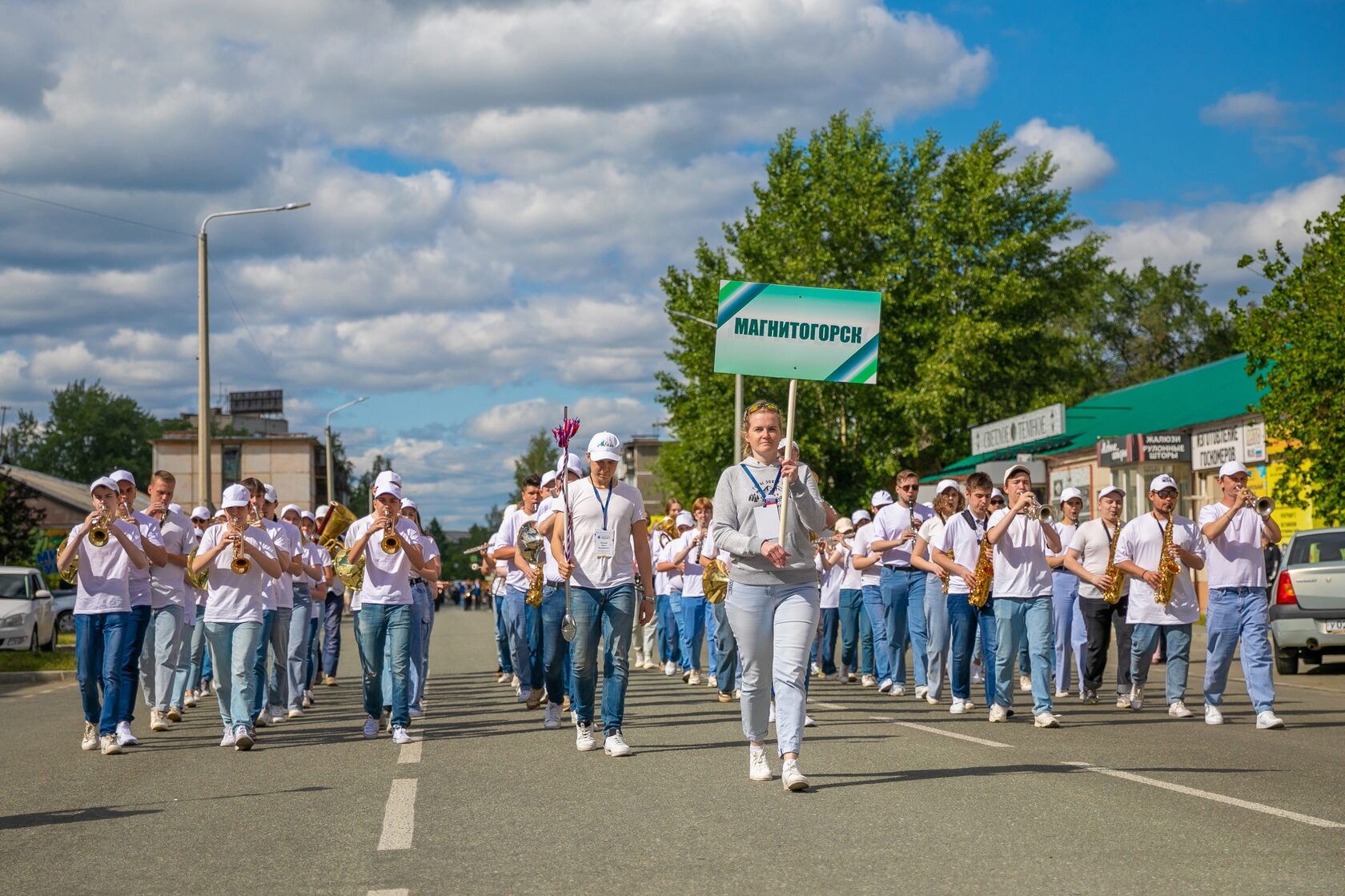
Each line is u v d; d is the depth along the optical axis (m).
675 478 56.28
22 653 26.02
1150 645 12.63
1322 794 7.68
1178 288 78.56
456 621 58.91
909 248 52.47
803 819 7.02
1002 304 50.94
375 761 9.95
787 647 8.09
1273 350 19.95
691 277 54.12
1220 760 9.17
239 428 131.12
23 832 7.49
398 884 5.80
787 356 10.53
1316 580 17.55
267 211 27.73
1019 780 8.22
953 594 12.86
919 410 48.41
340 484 137.88
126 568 11.33
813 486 8.25
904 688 15.61
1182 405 36.34
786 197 52.59
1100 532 14.01
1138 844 6.26
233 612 11.17
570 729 11.69
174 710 13.58
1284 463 20.62
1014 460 43.12
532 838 6.73
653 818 7.16
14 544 37.16
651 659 20.94
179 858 6.57
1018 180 53.94
